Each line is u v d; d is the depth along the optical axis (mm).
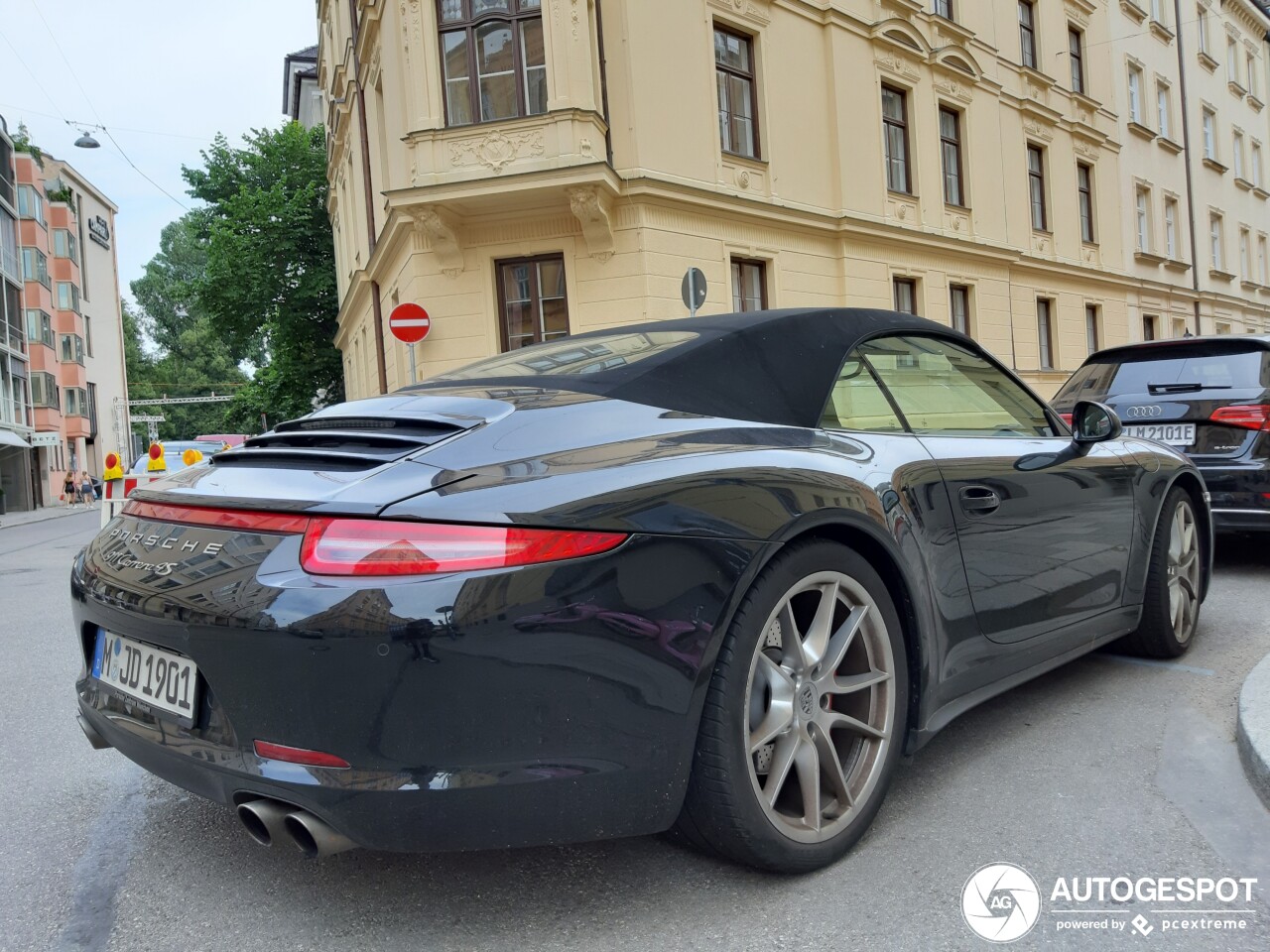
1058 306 21547
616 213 12578
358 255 19406
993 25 19406
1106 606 3262
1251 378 5379
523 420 2070
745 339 2453
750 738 1979
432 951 1896
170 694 1943
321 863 2320
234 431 39031
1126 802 2461
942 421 2771
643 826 1828
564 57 11859
